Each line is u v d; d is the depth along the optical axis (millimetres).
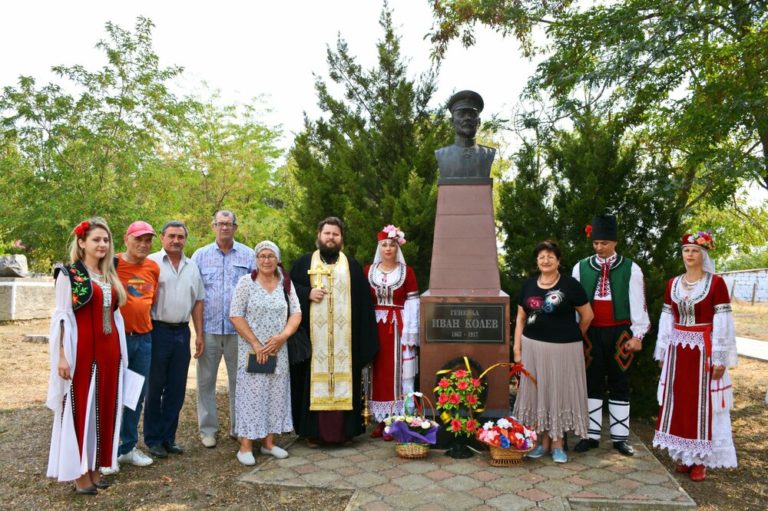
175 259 4875
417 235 6867
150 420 4852
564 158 6879
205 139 22266
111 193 15438
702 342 4445
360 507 3766
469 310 5098
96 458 4047
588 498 3904
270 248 4742
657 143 8398
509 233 7023
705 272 4523
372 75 8156
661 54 6836
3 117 14883
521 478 4293
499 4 8797
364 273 5410
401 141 7793
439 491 4039
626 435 4949
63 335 3910
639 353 6062
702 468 4512
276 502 3945
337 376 5062
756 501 4141
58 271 3957
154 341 4793
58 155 15281
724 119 6332
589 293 5074
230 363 5270
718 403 4398
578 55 7895
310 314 5117
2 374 8180
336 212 7504
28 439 5309
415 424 4703
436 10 9617
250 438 4660
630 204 6609
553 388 4648
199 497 4035
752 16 6707
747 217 10898
